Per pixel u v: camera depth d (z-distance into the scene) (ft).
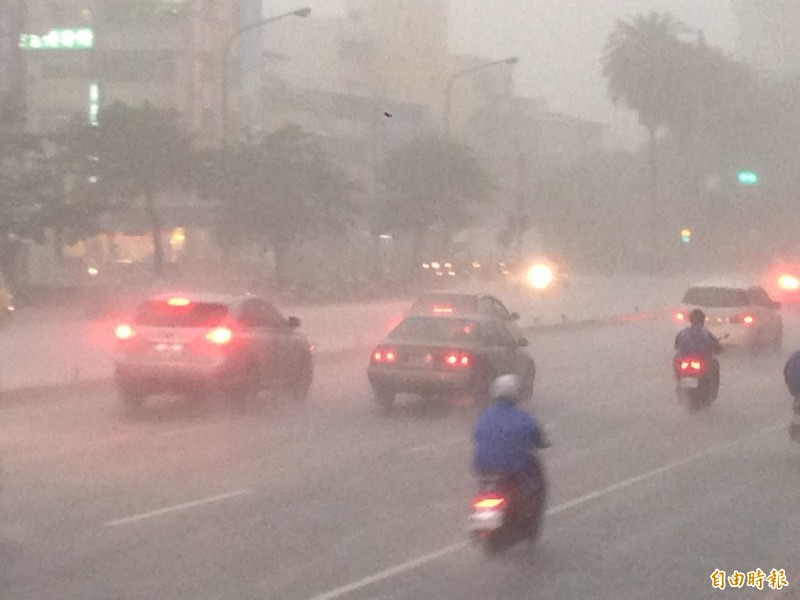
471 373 69.82
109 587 31.63
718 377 73.46
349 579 32.63
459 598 30.71
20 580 32.27
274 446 58.03
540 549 36.32
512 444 34.99
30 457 53.98
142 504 43.19
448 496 45.27
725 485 47.83
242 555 35.42
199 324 69.41
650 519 41.01
